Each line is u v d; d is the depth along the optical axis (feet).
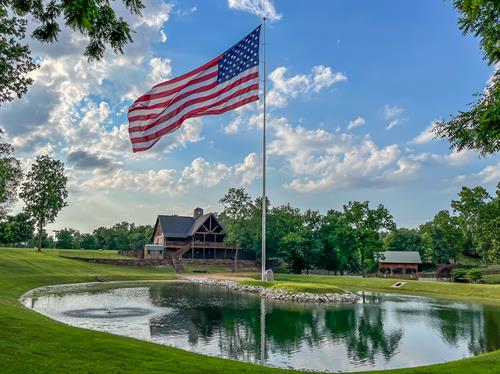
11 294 103.35
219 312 88.74
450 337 65.92
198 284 163.22
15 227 290.15
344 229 217.97
